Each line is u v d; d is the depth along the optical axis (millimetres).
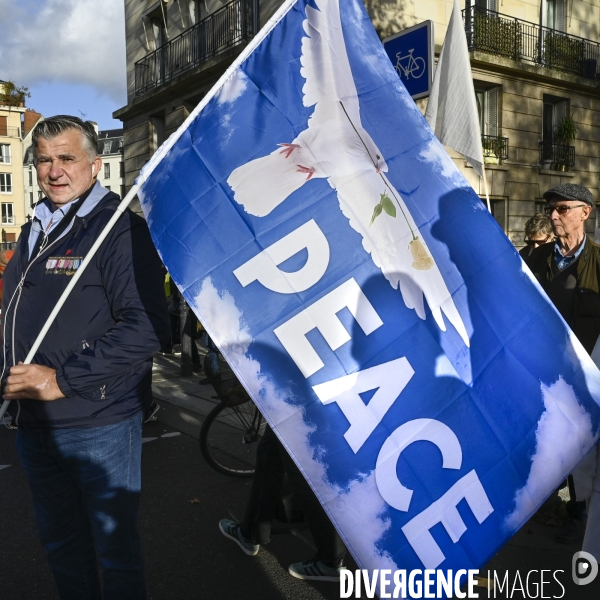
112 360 1942
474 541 1796
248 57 2008
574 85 16125
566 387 1921
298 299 1825
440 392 1828
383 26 12672
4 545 3311
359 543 1745
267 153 1925
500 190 14945
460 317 1889
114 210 2123
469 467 1815
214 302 1836
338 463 1760
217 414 4164
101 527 2117
